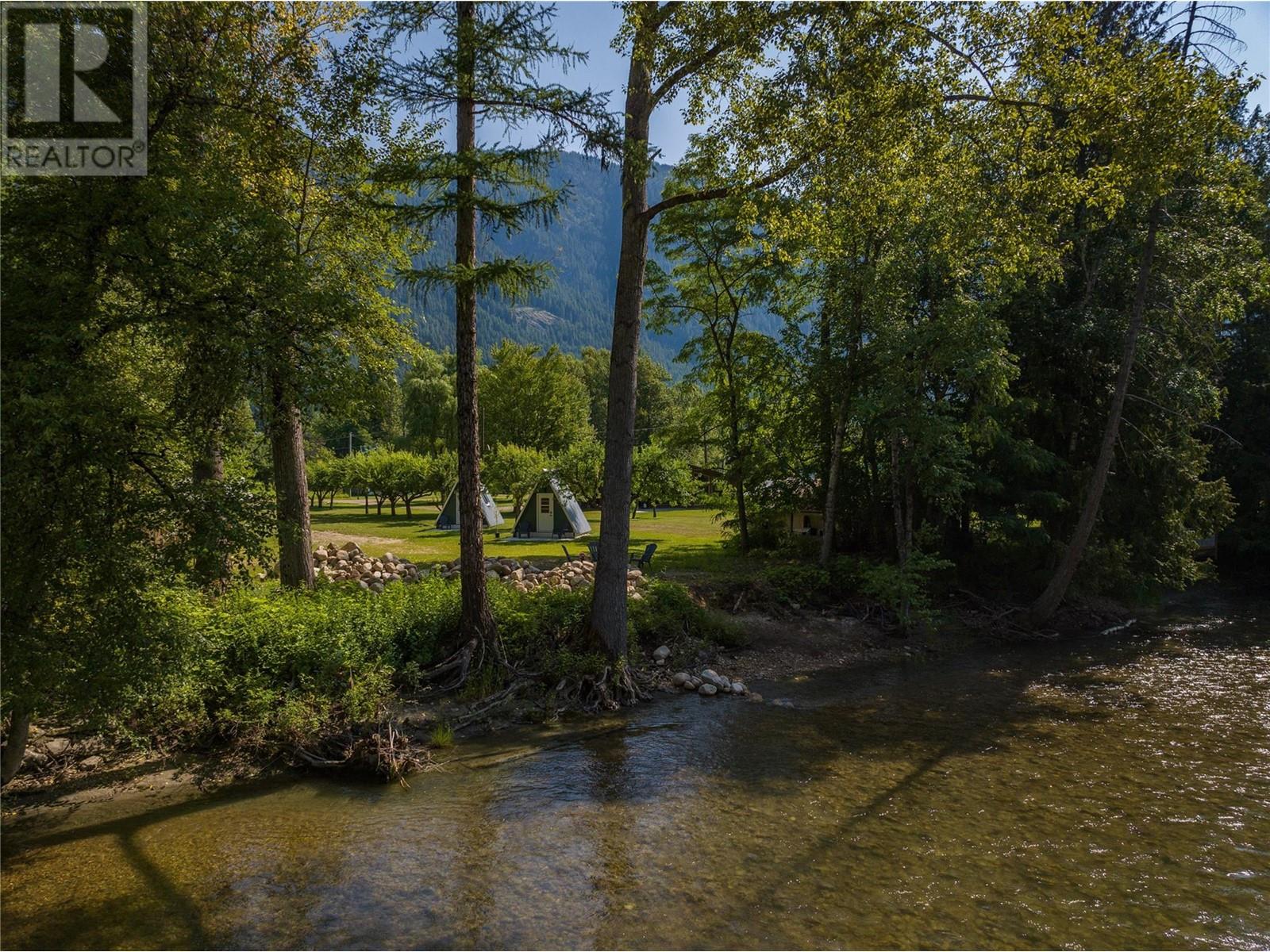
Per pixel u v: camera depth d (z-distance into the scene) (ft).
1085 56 37.91
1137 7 59.11
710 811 27.22
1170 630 66.03
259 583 42.27
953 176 41.86
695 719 38.70
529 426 182.39
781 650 53.47
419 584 48.32
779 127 36.32
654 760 32.42
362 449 215.10
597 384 266.57
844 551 75.10
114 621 21.52
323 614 37.14
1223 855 24.52
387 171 35.04
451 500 108.47
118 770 28.53
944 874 22.81
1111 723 39.32
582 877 22.06
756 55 35.12
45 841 23.47
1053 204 41.06
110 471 20.70
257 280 23.24
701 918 19.92
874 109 35.06
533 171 36.17
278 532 24.43
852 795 29.07
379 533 101.55
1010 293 60.95
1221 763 33.30
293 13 42.42
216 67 25.84
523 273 35.78
